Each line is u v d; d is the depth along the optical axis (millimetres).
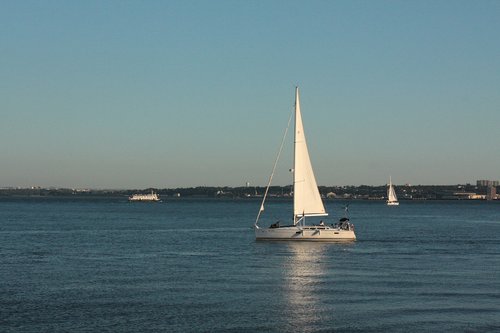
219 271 64062
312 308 45938
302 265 68875
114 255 79438
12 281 57469
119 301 48125
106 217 193875
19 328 40156
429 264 70125
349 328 40656
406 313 44500
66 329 39938
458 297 49938
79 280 58031
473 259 75500
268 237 94562
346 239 94625
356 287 54406
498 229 141125
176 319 42562
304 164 94688
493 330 40188
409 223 171625
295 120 94438
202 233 120688
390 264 70000
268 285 55344
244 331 39844
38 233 118062
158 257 77125
